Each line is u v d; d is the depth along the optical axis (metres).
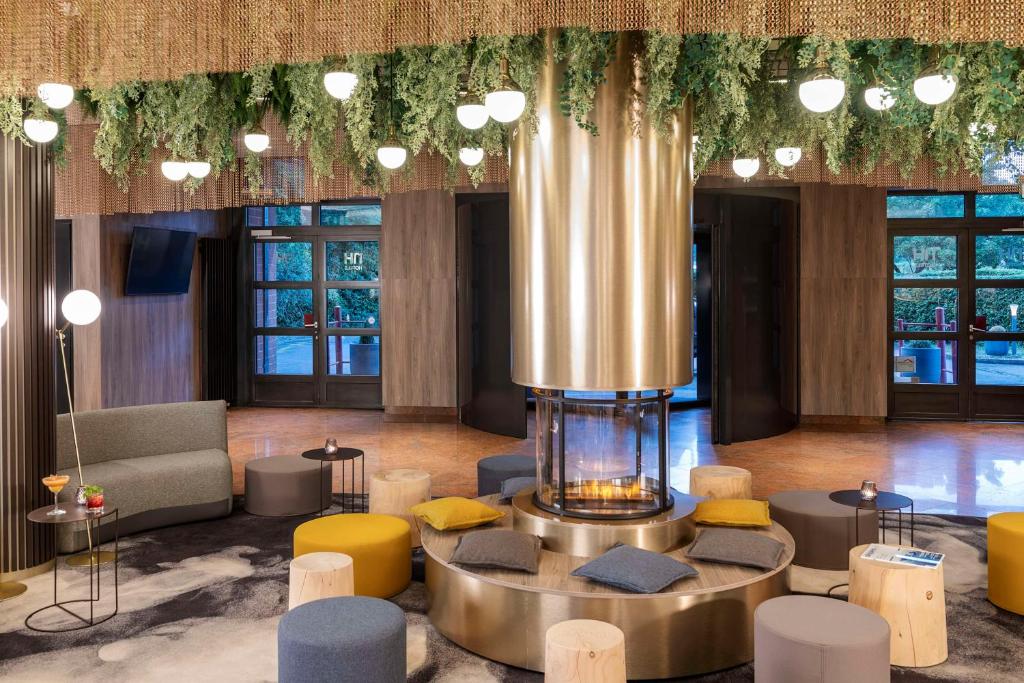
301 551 5.02
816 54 4.12
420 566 5.71
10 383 5.41
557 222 4.46
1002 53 3.82
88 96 5.12
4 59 3.88
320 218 12.98
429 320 11.61
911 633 4.14
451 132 5.60
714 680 4.05
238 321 13.11
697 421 11.67
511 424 10.32
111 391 10.17
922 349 11.63
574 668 3.47
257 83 4.46
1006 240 11.38
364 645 3.53
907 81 4.14
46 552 5.59
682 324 4.62
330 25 3.55
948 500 7.32
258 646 4.41
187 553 5.95
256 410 12.78
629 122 4.33
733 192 9.83
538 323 4.59
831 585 5.23
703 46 3.93
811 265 11.19
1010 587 4.79
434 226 11.53
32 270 5.50
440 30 3.44
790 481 8.05
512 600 4.17
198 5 3.70
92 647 4.40
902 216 11.63
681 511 4.83
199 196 7.42
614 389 4.45
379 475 6.31
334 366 13.09
